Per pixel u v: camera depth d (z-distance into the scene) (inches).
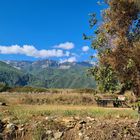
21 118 548.1
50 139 486.6
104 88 532.4
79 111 691.4
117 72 527.2
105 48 531.8
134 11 531.8
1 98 1488.7
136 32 535.2
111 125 493.7
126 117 608.4
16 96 1646.2
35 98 1565.0
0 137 494.9
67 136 489.4
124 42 524.4
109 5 537.0
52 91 2519.7
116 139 472.1
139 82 520.4
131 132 480.1
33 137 488.4
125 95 533.6
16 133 499.8
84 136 479.8
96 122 514.0
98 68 537.3
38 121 521.0
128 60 516.1
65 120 523.2
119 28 533.0
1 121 525.3
